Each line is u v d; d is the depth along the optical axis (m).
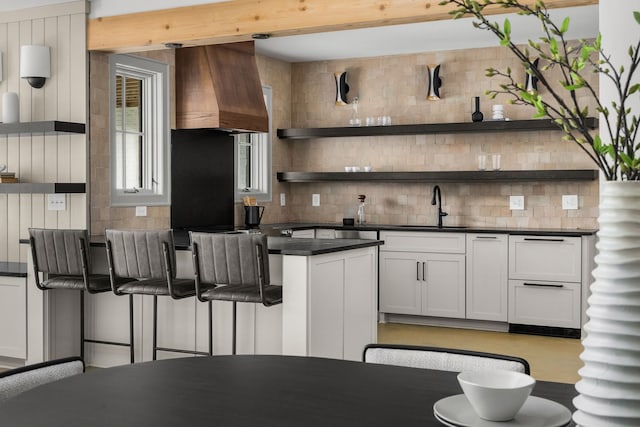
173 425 1.43
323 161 7.82
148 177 6.01
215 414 1.50
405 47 7.05
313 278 4.17
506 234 6.42
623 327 1.10
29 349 5.00
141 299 4.96
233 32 4.76
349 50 7.20
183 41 4.95
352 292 4.66
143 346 4.97
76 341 5.19
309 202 7.91
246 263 3.91
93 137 5.29
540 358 5.43
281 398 1.62
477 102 6.89
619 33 2.33
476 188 7.08
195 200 6.48
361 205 7.52
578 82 1.12
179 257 4.75
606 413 1.11
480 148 7.09
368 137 7.59
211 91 5.93
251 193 7.37
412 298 6.83
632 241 1.10
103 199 5.39
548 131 6.80
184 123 6.08
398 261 6.88
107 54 5.40
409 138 7.39
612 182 1.11
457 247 6.62
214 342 4.65
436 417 1.47
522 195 6.89
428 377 1.80
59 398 1.63
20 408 1.56
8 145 5.53
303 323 4.12
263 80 7.46
